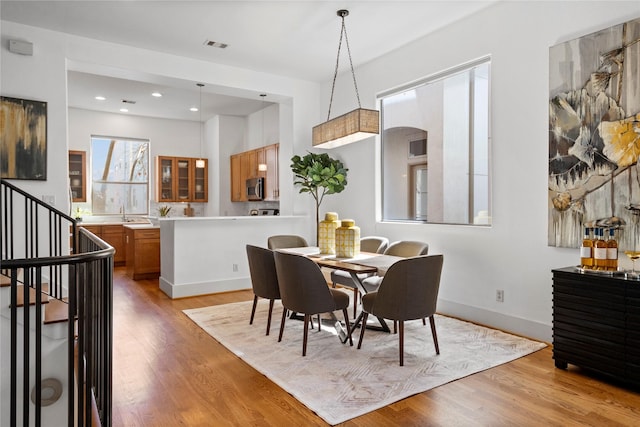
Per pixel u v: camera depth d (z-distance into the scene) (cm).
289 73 552
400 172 489
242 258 546
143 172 836
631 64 280
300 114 582
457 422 214
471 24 390
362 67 525
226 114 812
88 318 179
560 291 281
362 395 242
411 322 391
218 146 815
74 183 750
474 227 391
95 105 732
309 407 229
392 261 333
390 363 290
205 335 356
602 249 269
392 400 236
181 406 232
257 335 353
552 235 325
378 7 370
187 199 845
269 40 442
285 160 602
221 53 478
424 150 457
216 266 526
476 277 389
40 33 406
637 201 277
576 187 310
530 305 345
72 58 422
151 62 467
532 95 343
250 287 552
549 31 330
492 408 228
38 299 164
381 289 291
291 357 302
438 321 393
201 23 399
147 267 617
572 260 316
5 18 385
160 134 839
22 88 397
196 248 511
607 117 292
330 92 582
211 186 854
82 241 335
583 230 305
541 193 337
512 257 359
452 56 408
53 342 244
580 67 307
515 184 356
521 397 241
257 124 791
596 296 261
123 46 450
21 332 239
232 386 257
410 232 459
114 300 486
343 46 461
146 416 221
